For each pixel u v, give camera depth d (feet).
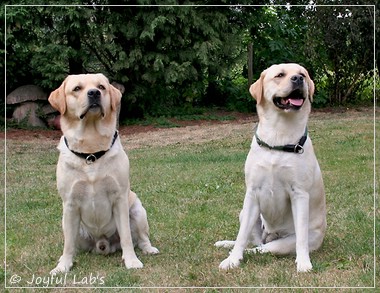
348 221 18.48
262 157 14.11
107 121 14.33
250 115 56.54
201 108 58.29
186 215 20.61
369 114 52.65
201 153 35.96
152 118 53.31
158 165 32.17
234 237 17.53
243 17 56.03
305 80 14.01
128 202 14.90
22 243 17.47
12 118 50.42
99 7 50.29
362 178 26.02
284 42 58.80
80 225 15.64
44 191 26.37
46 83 49.37
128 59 50.39
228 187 25.46
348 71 59.36
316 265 13.78
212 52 52.90
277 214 14.56
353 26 54.70
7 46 49.98
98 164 14.15
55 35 49.47
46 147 41.70
